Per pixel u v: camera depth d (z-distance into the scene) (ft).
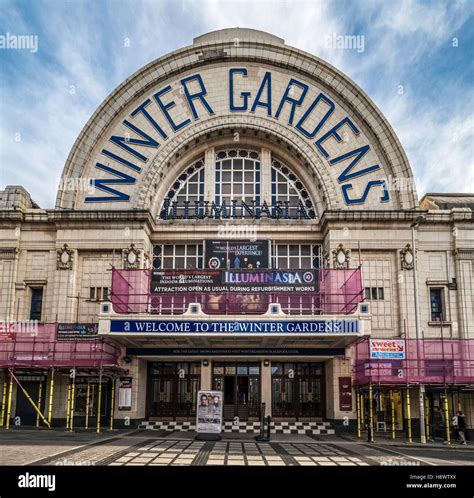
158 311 92.48
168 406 103.35
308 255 107.65
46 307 102.73
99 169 107.34
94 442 72.59
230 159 112.16
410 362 93.30
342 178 105.91
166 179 109.60
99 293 101.65
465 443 85.10
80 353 94.12
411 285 100.58
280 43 113.29
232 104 109.29
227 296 91.25
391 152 105.91
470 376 88.58
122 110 109.60
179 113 109.19
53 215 102.53
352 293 92.99
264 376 102.12
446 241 103.76
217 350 99.81
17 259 104.22
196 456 62.18
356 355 97.96
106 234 102.47
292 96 109.81
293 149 108.27
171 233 106.93
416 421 95.66
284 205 109.50
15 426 95.30
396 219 101.91
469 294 101.14
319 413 102.42
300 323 85.97
